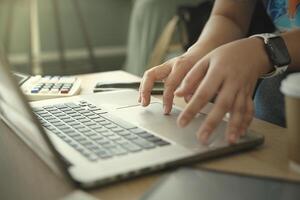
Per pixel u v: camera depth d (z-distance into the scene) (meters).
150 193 0.37
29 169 0.44
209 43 0.70
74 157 0.42
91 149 0.44
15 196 0.38
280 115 0.71
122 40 2.95
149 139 0.47
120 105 0.62
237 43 0.53
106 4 2.84
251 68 0.50
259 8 0.86
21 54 2.56
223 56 0.50
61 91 0.74
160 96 0.69
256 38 0.55
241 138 0.48
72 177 0.38
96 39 2.87
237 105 0.47
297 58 0.55
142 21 2.19
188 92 0.49
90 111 0.59
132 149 0.44
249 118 0.48
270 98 0.73
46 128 0.52
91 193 0.38
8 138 0.54
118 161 0.41
